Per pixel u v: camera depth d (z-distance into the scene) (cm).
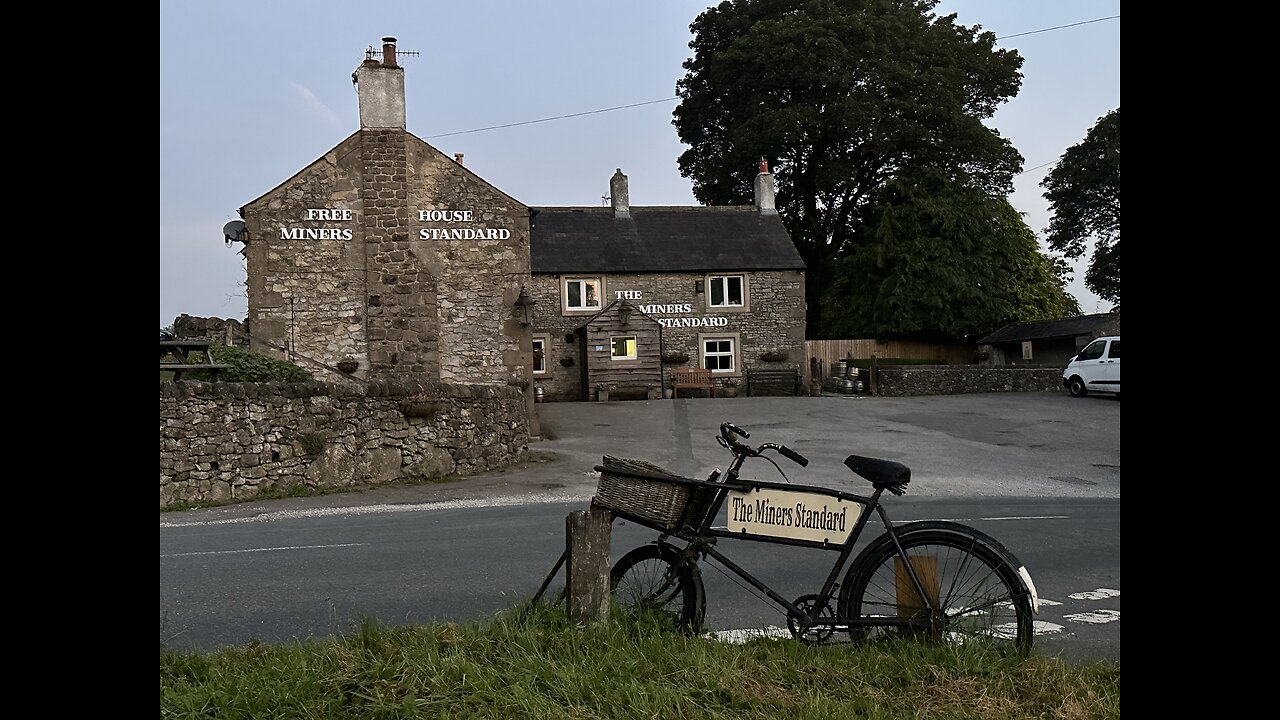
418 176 2023
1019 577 442
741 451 483
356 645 447
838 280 4350
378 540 906
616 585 506
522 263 2061
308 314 1981
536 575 714
